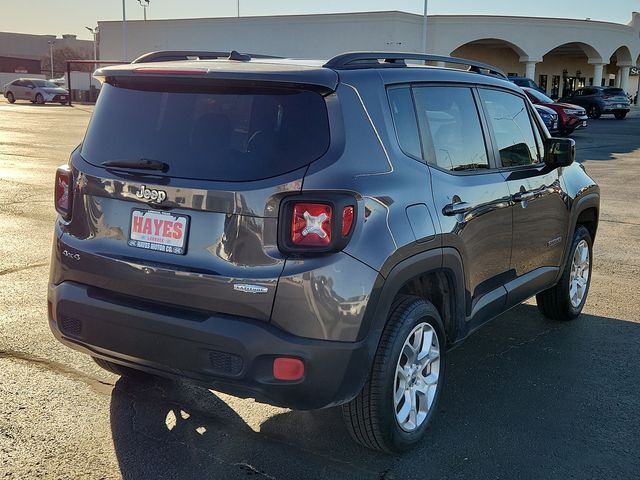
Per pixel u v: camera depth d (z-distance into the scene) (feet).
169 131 10.64
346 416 10.91
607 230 30.40
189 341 9.90
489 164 13.92
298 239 9.57
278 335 9.55
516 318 18.71
